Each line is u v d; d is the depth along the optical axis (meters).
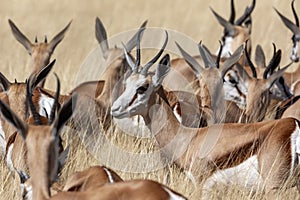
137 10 95.75
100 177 30.70
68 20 90.19
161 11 94.62
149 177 38.62
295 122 35.69
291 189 36.97
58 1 98.56
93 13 95.44
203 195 36.28
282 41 76.00
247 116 45.78
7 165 38.50
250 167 35.81
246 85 47.62
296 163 35.12
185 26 86.19
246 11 66.00
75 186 31.05
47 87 56.34
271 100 50.88
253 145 35.81
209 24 87.94
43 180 27.80
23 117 40.16
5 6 95.19
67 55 67.94
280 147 35.12
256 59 57.78
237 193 35.97
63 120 28.41
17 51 69.00
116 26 84.88
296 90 54.41
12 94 40.53
